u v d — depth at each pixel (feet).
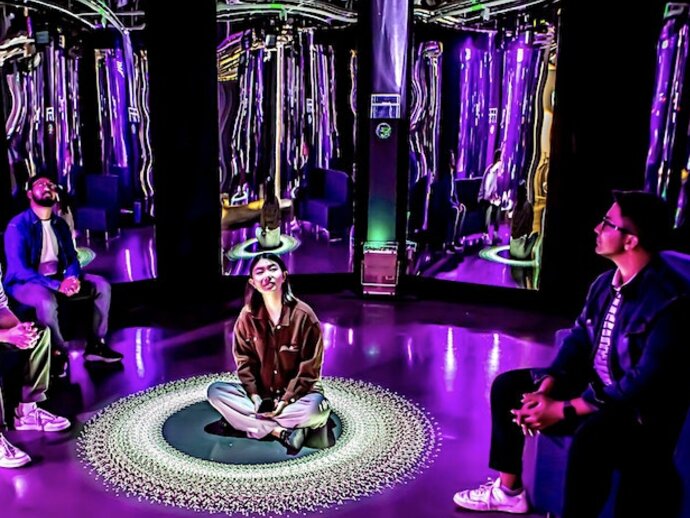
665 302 7.78
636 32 16.74
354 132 20.24
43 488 10.28
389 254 20.08
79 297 14.73
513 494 9.67
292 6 18.93
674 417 7.72
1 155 16.42
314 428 11.66
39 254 14.58
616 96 17.20
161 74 18.45
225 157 19.67
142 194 19.08
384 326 18.02
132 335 17.15
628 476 7.82
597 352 8.62
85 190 18.12
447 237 20.33
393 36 19.20
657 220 8.09
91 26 17.30
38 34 16.58
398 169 20.29
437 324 18.17
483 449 11.60
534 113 18.34
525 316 18.81
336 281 21.30
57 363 14.25
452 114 19.44
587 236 18.26
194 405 13.20
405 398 13.62
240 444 11.66
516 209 19.16
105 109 17.98
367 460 11.18
